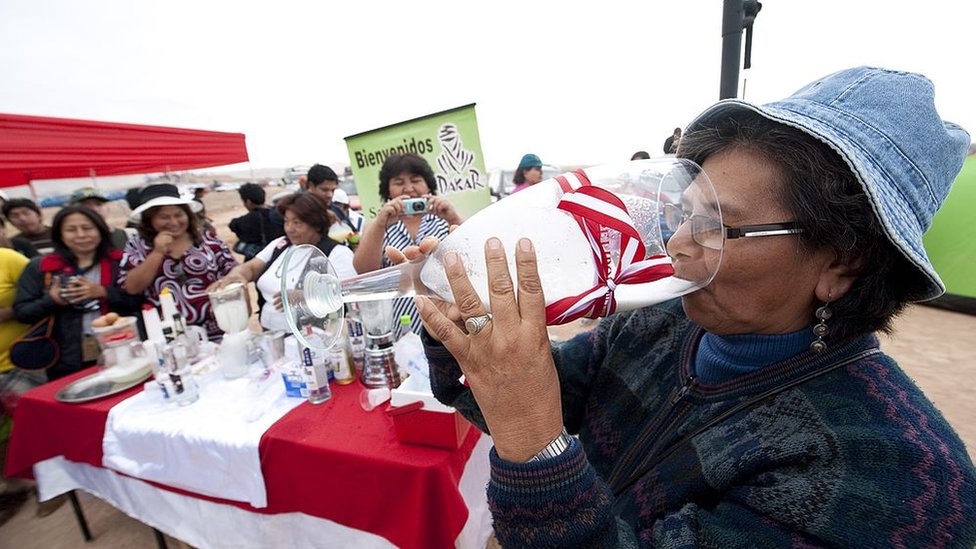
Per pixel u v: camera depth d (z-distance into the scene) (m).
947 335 4.09
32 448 1.78
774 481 0.51
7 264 2.58
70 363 2.44
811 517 0.46
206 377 1.79
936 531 0.42
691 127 0.62
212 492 1.45
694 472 0.60
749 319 0.59
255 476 1.37
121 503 1.74
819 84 0.56
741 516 0.52
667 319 0.83
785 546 0.47
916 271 0.51
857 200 0.48
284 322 2.09
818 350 0.58
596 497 0.47
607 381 0.86
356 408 1.51
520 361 0.48
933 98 0.51
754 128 0.54
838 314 0.56
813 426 0.52
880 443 0.47
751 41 1.70
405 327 1.89
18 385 2.51
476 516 1.43
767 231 0.52
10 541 2.21
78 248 2.47
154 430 1.47
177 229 2.54
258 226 4.59
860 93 0.51
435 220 2.16
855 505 0.45
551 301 0.55
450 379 0.82
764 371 0.61
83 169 6.13
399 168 2.17
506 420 0.49
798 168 0.49
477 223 0.62
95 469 1.78
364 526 1.29
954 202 5.07
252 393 1.63
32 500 2.48
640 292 0.56
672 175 0.64
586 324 4.69
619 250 0.54
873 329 0.57
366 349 1.63
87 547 2.14
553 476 0.46
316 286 0.89
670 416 0.72
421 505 1.17
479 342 0.48
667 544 0.53
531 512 0.46
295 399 1.59
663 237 0.62
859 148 0.47
